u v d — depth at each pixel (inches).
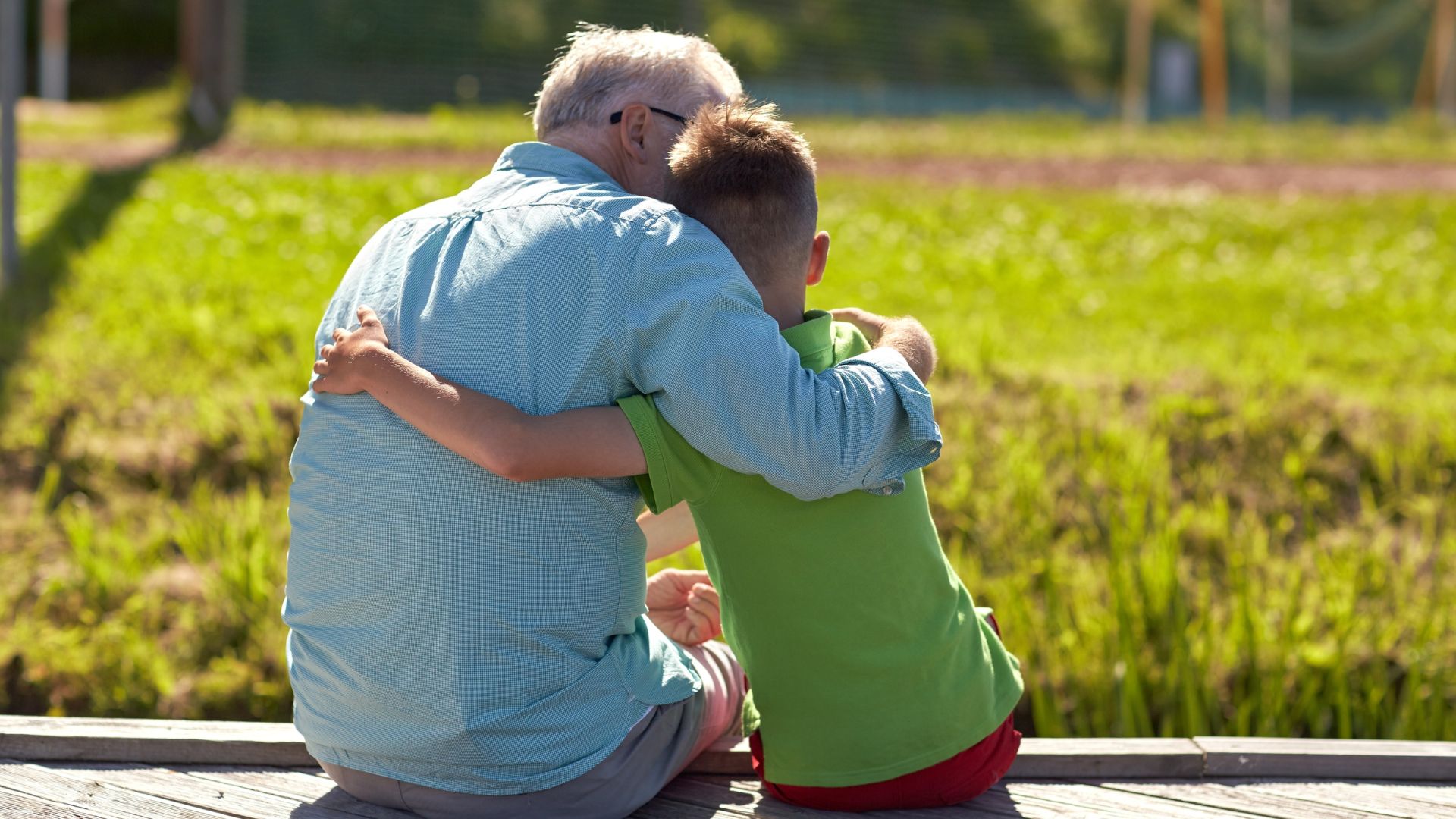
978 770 111.6
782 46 1259.8
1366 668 193.2
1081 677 187.6
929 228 542.0
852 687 106.6
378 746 100.7
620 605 102.8
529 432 92.7
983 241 516.4
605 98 110.1
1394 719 189.2
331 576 98.5
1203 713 184.9
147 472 253.3
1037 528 227.0
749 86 1154.0
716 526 104.5
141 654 189.0
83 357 302.5
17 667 188.1
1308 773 120.2
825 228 526.9
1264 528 246.1
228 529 215.8
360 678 98.7
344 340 96.6
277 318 331.6
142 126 794.8
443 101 1039.0
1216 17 1065.5
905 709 107.0
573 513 97.9
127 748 119.2
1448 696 191.0
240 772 118.3
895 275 441.4
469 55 1091.9
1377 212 593.0
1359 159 802.8
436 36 1086.4
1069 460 257.1
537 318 96.0
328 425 98.0
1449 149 832.3
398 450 95.3
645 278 96.4
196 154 701.3
